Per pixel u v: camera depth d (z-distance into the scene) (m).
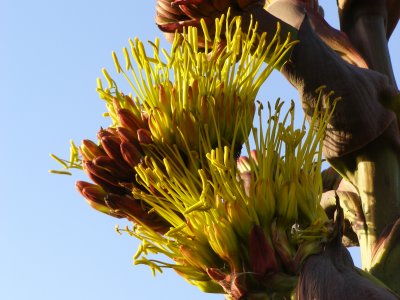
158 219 3.76
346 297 3.38
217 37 3.96
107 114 3.93
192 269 3.67
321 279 3.44
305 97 4.21
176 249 3.70
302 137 3.70
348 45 4.54
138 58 3.84
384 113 4.17
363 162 4.17
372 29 4.61
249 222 3.57
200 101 3.73
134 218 3.75
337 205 3.56
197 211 3.60
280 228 3.61
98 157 3.76
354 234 4.59
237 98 3.77
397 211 4.07
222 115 3.74
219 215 3.59
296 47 4.23
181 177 3.63
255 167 3.66
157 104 3.76
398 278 3.87
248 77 3.83
